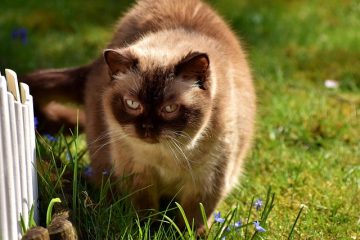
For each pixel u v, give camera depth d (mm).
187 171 5613
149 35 6012
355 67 10055
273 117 8391
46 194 5477
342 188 6801
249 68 6895
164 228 5766
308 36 10914
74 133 7328
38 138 6746
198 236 5902
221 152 5660
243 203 6547
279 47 10633
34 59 9836
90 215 5379
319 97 9016
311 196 6668
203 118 5371
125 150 5648
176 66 5254
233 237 5375
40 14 11398
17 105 4707
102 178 5926
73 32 10992
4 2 11844
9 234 4613
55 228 4879
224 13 11352
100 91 6258
